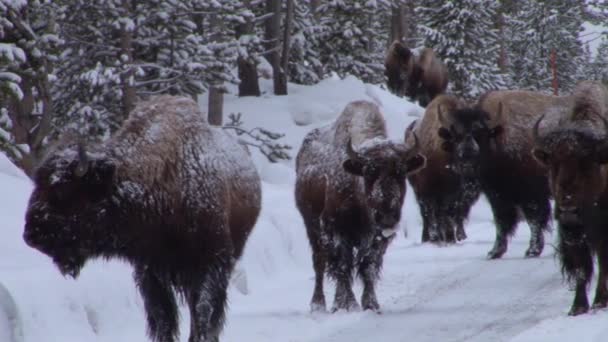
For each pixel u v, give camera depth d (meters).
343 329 27.95
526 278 36.25
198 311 23.83
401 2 123.50
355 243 31.39
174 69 64.50
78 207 22.36
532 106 44.41
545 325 26.00
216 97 75.75
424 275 38.44
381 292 34.81
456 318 28.86
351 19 106.69
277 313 31.27
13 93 43.22
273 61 90.62
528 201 43.06
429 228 50.41
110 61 63.47
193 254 23.86
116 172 22.80
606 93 31.22
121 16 61.19
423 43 128.50
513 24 177.00
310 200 33.97
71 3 60.66
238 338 27.00
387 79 106.44
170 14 63.50
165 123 24.19
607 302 28.42
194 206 23.86
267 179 66.56
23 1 44.75
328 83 92.31
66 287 26.38
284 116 83.12
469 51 125.56
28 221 22.16
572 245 27.61
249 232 29.25
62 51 62.53
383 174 28.66
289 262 42.47
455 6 126.69
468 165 43.94
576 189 26.45
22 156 45.06
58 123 60.84
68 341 24.61
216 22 74.19
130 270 30.33
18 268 27.50
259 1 90.81
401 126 81.94
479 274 37.94
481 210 69.69
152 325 24.27
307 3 112.06
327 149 33.59
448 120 47.31
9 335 23.38
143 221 23.22
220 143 27.09
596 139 26.69
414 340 25.92
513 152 43.25
